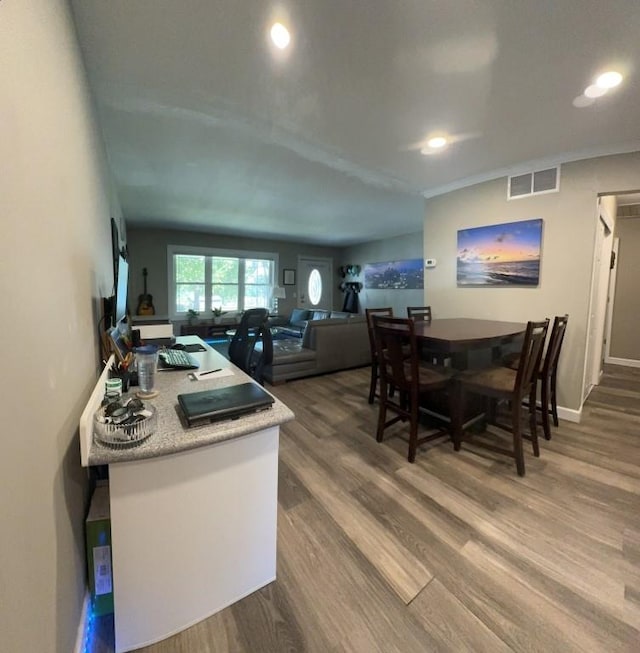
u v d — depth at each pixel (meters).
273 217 5.31
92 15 1.35
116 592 1.03
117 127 2.34
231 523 1.19
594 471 2.12
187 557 1.12
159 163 3.00
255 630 1.14
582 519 1.69
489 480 2.02
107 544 1.13
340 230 6.50
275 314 7.62
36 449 0.73
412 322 2.13
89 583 1.14
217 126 2.34
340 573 1.37
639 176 2.54
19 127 0.69
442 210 3.79
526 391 2.15
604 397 3.52
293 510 1.75
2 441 0.57
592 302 2.98
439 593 1.28
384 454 2.34
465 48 1.58
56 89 1.01
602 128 2.35
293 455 2.32
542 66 1.70
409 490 1.93
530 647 1.09
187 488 1.09
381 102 2.04
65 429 0.97
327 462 2.23
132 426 0.99
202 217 5.33
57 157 1.00
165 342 2.77
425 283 3.99
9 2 0.65
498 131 2.40
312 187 3.74
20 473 0.64
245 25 1.43
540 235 2.99
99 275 1.95
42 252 0.82
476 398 2.76
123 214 4.93
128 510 1.01
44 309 0.82
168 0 1.30
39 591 0.71
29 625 0.66
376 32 1.47
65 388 0.99
